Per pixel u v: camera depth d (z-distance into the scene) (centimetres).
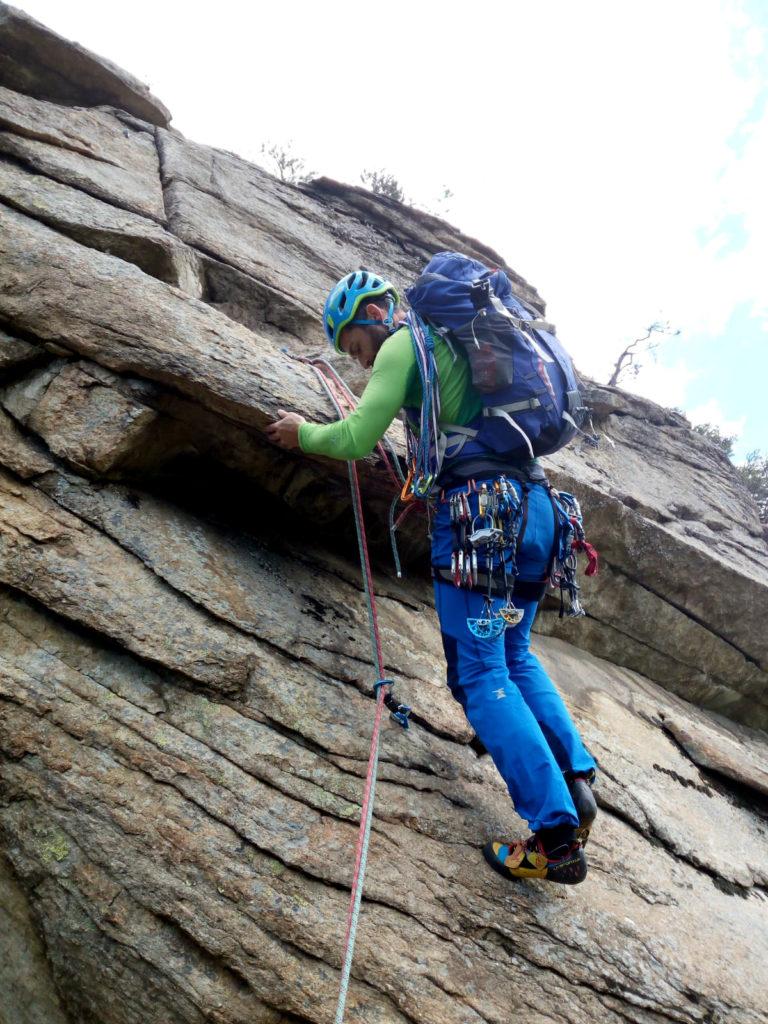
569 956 251
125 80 589
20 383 312
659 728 443
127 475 311
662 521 586
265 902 227
